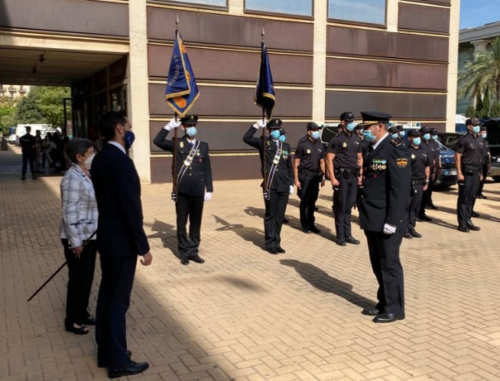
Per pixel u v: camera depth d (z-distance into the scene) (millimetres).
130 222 3531
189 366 3842
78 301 4387
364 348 4168
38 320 4770
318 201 12664
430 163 9844
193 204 6742
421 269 6648
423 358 3988
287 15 16812
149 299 5359
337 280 6094
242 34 16234
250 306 5164
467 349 4160
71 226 4078
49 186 15250
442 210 11508
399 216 4594
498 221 10258
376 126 4719
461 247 7973
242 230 9086
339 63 18000
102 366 3805
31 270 6402
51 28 13844
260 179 17047
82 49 14320
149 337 4379
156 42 15023
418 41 19547
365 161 4832
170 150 6730
